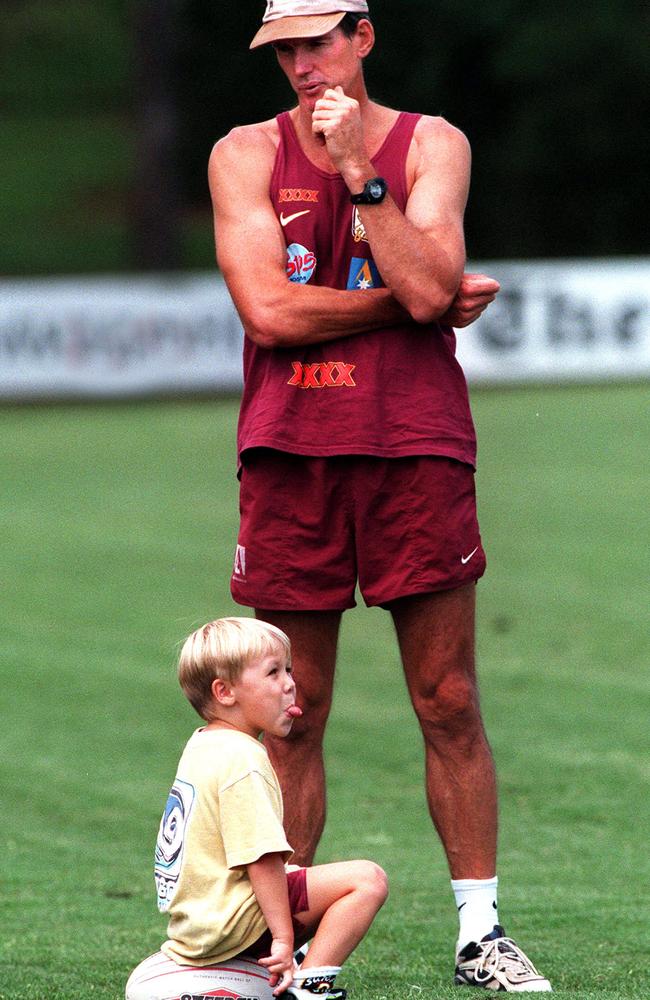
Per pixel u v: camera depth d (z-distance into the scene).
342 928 13.34
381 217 14.74
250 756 13.16
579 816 24.09
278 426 15.33
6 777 27.36
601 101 137.50
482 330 85.88
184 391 87.25
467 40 139.62
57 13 180.38
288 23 15.16
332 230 15.49
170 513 53.81
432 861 22.17
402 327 15.44
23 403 86.88
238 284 15.42
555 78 137.25
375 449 15.18
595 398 79.25
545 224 144.75
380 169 15.51
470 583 15.75
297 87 15.43
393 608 15.82
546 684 32.28
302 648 15.80
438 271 14.87
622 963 16.45
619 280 86.38
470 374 85.94
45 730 30.39
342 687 33.31
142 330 86.56
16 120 160.38
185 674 13.57
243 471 15.71
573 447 64.31
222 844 13.04
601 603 39.16
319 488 15.34
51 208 142.12
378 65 142.38
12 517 53.72
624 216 143.50
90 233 137.62
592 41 135.50
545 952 16.95
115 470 63.66
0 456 68.69
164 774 27.70
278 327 15.15
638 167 140.75
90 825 24.78
